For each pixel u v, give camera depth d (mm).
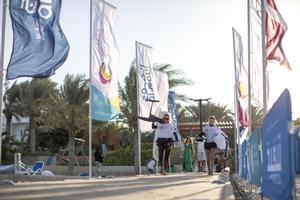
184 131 36781
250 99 15797
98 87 15680
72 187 8203
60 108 36219
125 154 33281
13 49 13320
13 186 7812
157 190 8812
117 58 16703
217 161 25297
